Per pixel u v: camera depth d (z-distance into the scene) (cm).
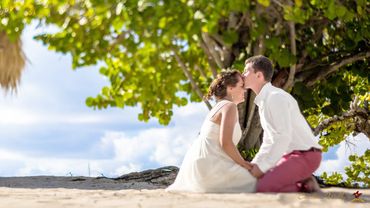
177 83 1191
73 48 992
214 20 856
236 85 515
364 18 942
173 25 880
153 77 1189
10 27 820
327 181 1330
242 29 962
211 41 982
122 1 891
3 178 862
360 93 1103
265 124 492
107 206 362
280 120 482
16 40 781
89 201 397
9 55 767
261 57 510
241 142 958
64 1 937
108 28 986
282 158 498
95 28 982
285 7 846
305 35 979
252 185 495
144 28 919
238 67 919
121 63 1166
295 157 488
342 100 1038
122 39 1003
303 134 495
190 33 877
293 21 883
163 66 1169
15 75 778
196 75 1183
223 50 977
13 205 371
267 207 351
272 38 880
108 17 923
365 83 1143
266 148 489
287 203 379
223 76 519
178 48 1086
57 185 757
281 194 451
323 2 861
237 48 974
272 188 486
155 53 1148
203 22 859
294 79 980
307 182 491
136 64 1167
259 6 893
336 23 988
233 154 498
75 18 977
